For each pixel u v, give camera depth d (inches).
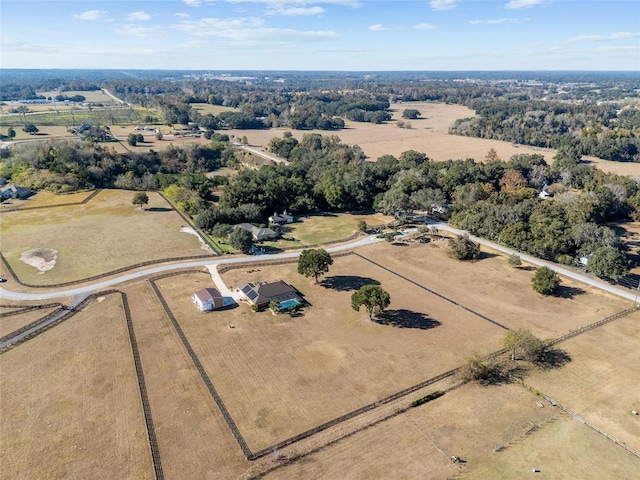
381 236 4274.1
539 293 3181.6
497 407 2048.5
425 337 2625.5
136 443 1817.2
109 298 3004.4
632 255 3843.5
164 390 2133.4
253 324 2748.5
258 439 1852.9
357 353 2465.6
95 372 2250.2
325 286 3282.5
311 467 1715.1
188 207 4795.8
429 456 1765.5
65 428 1882.4
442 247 4050.2
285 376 2262.6
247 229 4269.2
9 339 2527.1
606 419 1975.9
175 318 2785.4
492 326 2748.5
